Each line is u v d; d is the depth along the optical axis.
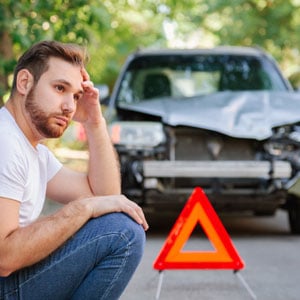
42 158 3.36
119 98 8.64
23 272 3.07
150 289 5.54
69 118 3.18
